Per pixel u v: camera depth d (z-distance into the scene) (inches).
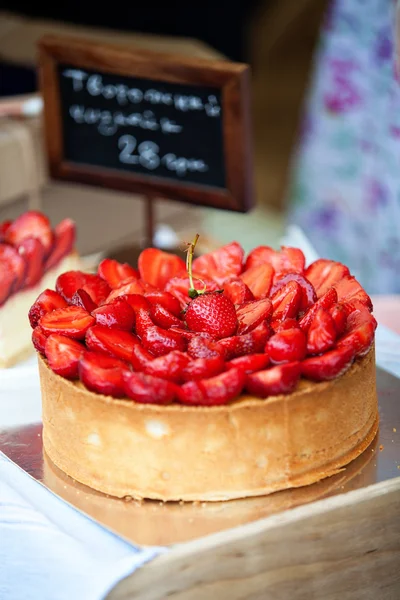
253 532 38.4
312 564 39.4
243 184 53.2
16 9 100.4
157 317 42.4
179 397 39.5
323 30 71.0
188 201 55.1
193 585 38.0
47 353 41.1
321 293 44.9
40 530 39.5
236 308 42.9
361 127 70.1
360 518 39.8
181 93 53.6
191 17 103.7
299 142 77.8
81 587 37.4
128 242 70.3
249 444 39.7
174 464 39.8
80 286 45.1
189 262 42.5
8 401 45.8
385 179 61.2
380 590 40.8
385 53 64.1
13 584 39.4
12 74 70.0
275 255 46.4
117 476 40.4
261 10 157.4
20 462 42.3
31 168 61.9
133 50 53.9
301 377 40.7
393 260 62.2
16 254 49.3
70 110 56.8
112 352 40.9
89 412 40.4
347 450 41.3
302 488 40.3
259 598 38.9
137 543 38.1
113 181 56.8
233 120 52.2
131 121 55.4
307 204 76.9
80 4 100.6
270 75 151.5
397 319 51.1
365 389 41.8
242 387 39.6
